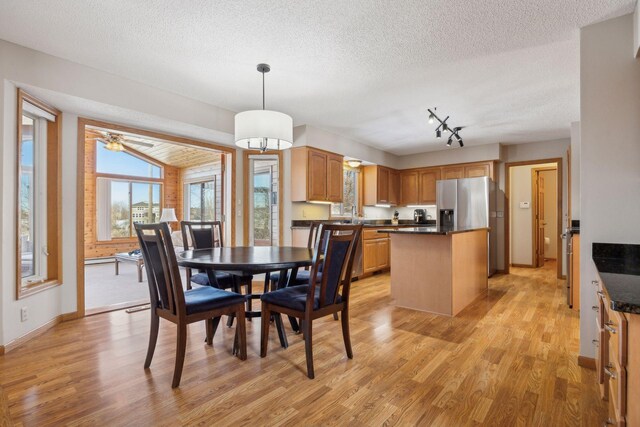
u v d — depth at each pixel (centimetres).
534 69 283
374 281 503
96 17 211
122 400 178
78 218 318
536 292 434
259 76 298
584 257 216
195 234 354
